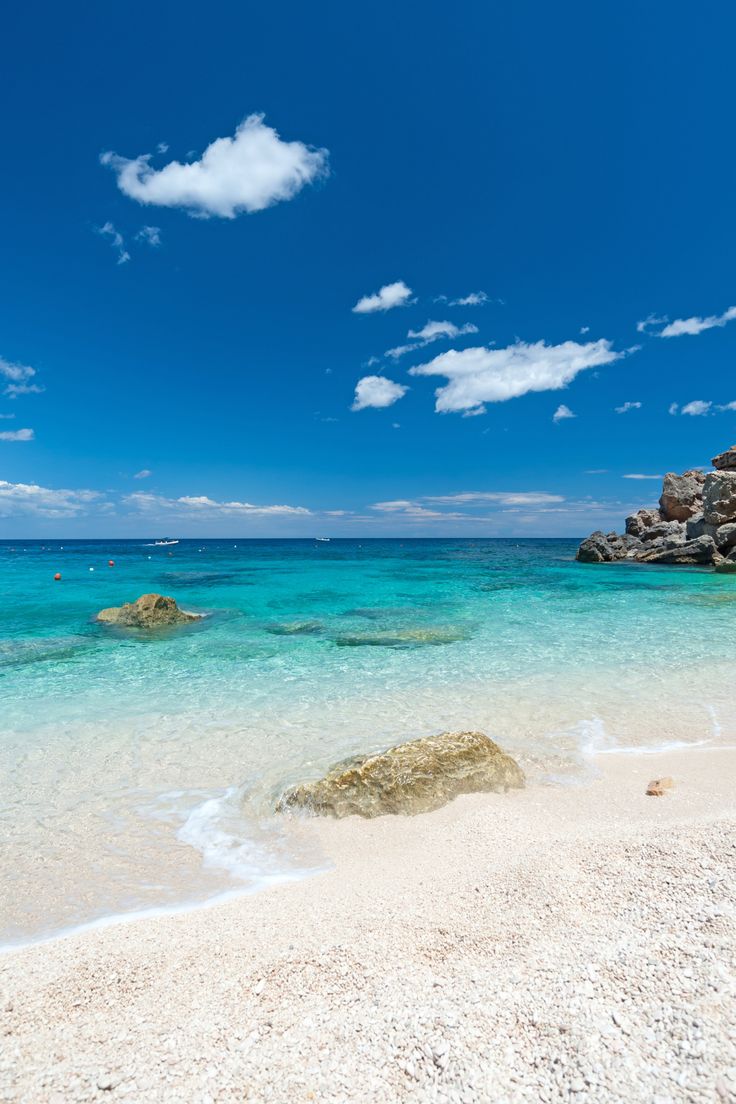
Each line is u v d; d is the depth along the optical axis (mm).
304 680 14359
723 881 4758
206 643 18953
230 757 9672
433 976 4074
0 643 19062
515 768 8688
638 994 3541
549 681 13852
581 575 43031
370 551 106125
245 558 74375
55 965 4770
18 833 7316
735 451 50906
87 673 15234
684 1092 2812
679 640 18406
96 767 9305
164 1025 3836
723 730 10484
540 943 4297
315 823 7605
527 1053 3215
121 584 37562
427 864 6348
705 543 47812
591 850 5820
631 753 9523
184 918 5559
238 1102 3078
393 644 18438
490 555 82562
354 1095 3070
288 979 4250
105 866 6621
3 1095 3238
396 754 8492
